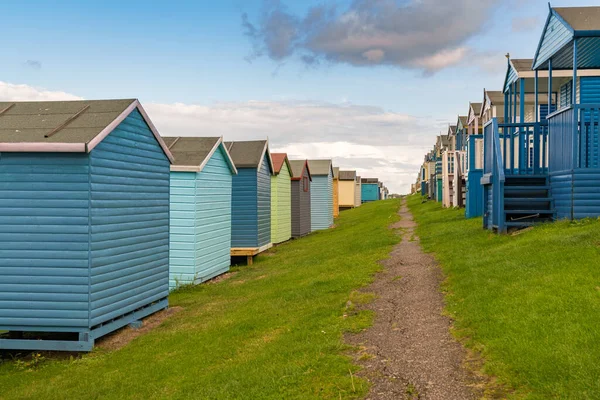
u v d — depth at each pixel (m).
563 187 11.75
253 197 19.25
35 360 8.23
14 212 8.28
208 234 15.13
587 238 9.32
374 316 8.25
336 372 5.96
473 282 8.66
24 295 8.29
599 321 5.82
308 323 8.22
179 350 8.01
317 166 32.59
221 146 15.87
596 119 11.96
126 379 6.94
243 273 16.20
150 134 10.43
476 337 6.36
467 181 19.75
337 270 12.87
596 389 4.54
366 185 81.38
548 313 6.36
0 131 8.59
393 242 16.45
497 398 4.88
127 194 9.48
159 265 10.94
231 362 6.97
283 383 5.79
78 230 8.24
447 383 5.40
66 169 8.22
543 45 13.72
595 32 11.28
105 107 9.42
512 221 12.51
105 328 8.84
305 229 28.09
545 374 4.95
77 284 8.25
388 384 5.55
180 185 14.07
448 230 16.09
